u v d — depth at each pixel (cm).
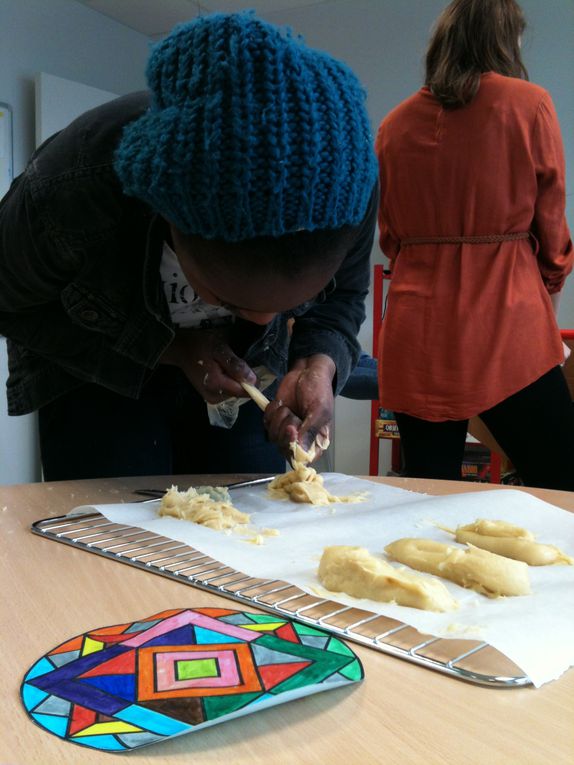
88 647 44
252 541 67
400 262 137
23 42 258
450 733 36
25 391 103
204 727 36
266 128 46
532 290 128
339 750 35
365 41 290
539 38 262
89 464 103
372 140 54
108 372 93
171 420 113
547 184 124
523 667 41
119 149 59
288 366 103
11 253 82
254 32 48
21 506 82
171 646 44
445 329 130
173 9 290
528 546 63
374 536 70
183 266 60
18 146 259
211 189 48
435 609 50
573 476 132
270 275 52
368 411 304
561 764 34
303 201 48
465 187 125
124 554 63
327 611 51
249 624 47
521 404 129
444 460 139
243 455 116
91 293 85
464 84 122
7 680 41
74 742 34
